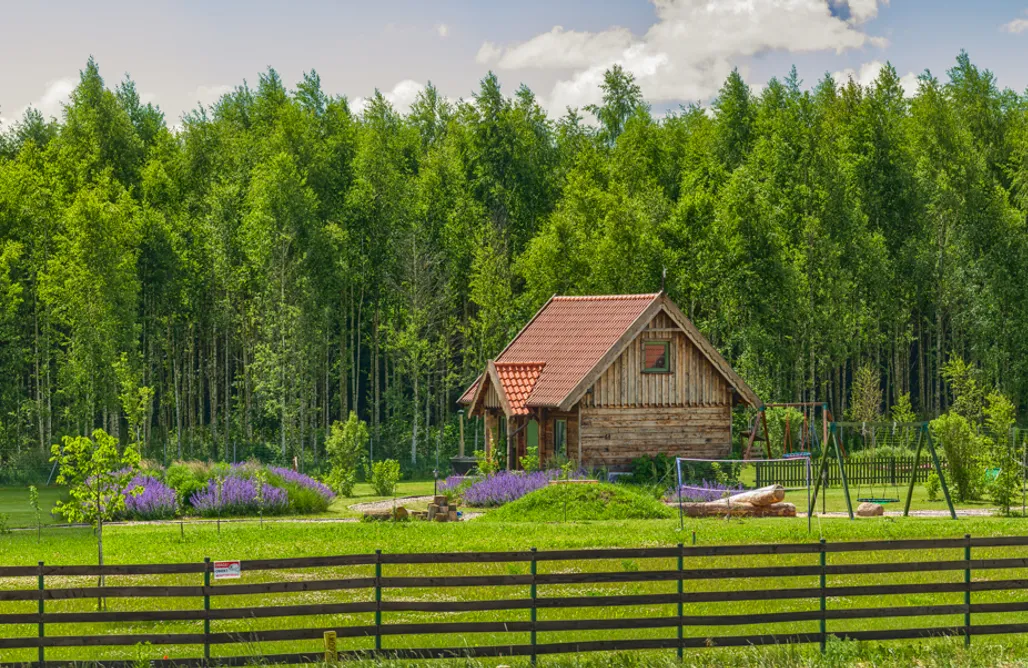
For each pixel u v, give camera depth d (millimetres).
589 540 47469
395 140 132375
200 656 30734
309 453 113250
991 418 67812
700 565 42875
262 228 110500
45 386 117562
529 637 32156
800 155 121125
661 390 78938
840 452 59219
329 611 29438
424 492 81875
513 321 120188
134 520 62656
